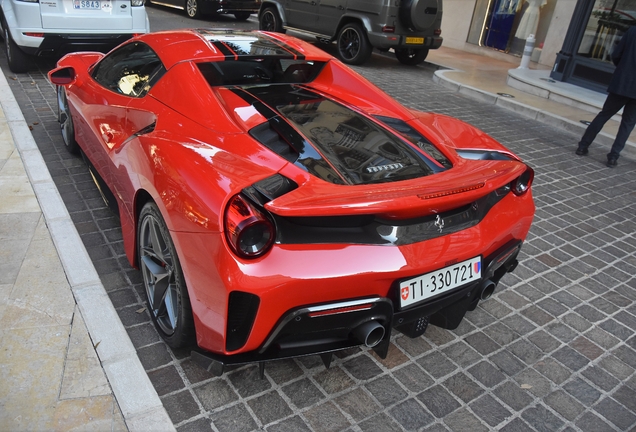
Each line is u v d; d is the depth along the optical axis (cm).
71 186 394
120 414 207
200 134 243
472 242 232
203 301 201
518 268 368
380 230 210
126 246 280
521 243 272
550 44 1172
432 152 262
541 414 238
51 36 618
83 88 362
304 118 266
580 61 941
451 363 264
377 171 232
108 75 342
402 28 995
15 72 668
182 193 206
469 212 238
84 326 251
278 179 205
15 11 607
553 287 348
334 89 319
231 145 230
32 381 217
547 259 385
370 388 240
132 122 288
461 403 238
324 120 269
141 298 282
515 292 337
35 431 195
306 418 219
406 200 196
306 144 241
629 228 455
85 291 274
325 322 203
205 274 196
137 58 320
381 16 970
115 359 232
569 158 638
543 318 312
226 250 187
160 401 215
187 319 219
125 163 261
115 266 307
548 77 1000
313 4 1077
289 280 189
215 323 200
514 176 240
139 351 246
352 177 224
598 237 431
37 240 316
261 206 188
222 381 233
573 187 541
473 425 227
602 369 273
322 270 192
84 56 418
